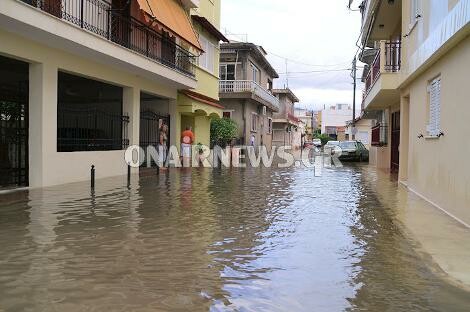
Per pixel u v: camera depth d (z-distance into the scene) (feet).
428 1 37.19
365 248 22.62
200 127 83.92
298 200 38.29
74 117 51.13
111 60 47.78
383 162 83.05
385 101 70.85
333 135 323.37
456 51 30.35
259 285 17.15
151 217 29.63
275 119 192.44
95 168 49.24
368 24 71.51
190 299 15.64
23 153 40.93
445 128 32.94
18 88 40.55
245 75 115.65
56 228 25.76
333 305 15.34
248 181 53.36
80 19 43.39
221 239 24.09
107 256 20.48
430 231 26.40
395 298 16.02
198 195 40.19
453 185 30.76
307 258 20.80
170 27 56.54
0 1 31.63
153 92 63.05
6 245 21.97
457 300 15.88
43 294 15.79
